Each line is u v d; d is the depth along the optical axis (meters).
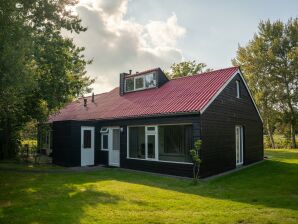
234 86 18.09
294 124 38.19
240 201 9.28
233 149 17.22
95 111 22.81
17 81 9.00
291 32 38.75
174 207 8.56
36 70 15.80
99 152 20.52
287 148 38.59
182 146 14.98
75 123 19.66
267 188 11.45
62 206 8.70
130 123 17.86
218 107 15.88
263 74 39.50
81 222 7.17
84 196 10.05
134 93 22.50
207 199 9.56
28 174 15.51
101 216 7.66
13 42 9.27
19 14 10.69
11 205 8.88
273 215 7.60
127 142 18.11
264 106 39.34
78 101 30.14
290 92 38.19
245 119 19.22
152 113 15.89
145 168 16.78
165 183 12.74
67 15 14.77
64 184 12.45
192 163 14.30
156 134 16.23
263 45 40.38
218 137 15.60
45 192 10.75
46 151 26.58
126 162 18.08
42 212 8.06
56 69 16.84
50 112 20.31
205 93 15.91
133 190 11.09
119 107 20.45
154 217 7.55
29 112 19.20
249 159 19.50
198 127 14.17
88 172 16.47
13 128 21.77
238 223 7.03
